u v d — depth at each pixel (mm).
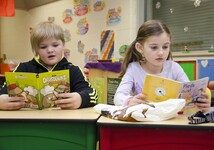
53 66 1514
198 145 939
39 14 4652
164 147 949
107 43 3516
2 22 5207
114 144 961
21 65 1540
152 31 1337
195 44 2881
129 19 3244
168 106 975
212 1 2727
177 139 942
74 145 1019
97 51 3668
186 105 1128
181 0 2992
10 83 1222
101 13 3594
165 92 1095
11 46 5156
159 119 947
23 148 1044
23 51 5008
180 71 1525
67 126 1017
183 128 874
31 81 1208
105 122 912
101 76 2951
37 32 1455
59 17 4254
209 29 2766
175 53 2867
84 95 1310
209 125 874
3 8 3760
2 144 1052
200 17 2836
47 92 1229
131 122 913
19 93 1223
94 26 3701
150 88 1112
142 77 1491
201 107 1147
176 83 1079
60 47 1500
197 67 2611
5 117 1022
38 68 1514
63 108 1247
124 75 1530
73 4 3994
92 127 992
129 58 1572
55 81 1236
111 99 2830
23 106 1234
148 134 950
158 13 3215
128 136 957
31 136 1037
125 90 1414
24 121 997
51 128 1025
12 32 5125
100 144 961
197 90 1138
